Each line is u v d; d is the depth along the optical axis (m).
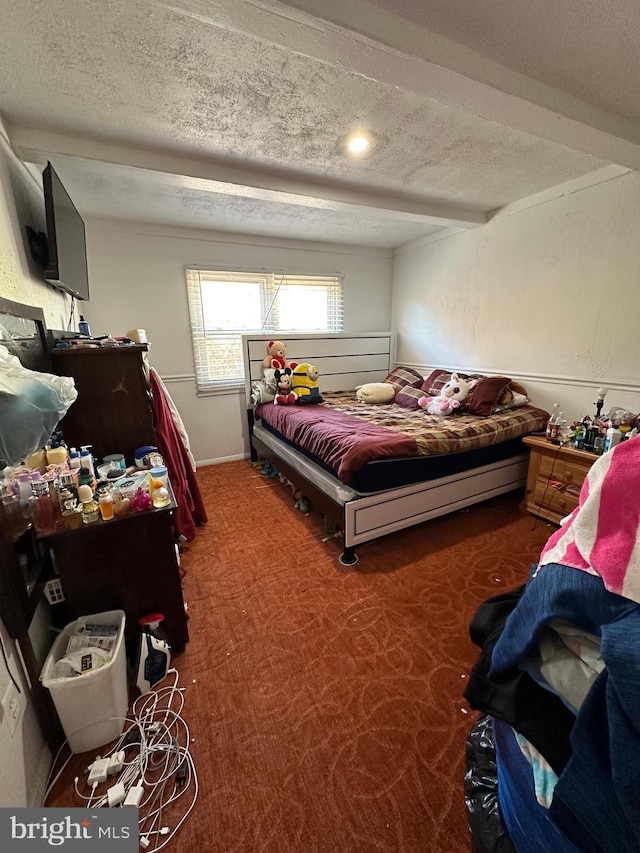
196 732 1.20
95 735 1.15
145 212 2.87
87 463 1.45
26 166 1.80
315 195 2.38
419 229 3.50
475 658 1.46
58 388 0.96
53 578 1.30
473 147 1.95
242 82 1.40
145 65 1.30
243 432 3.96
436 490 2.33
